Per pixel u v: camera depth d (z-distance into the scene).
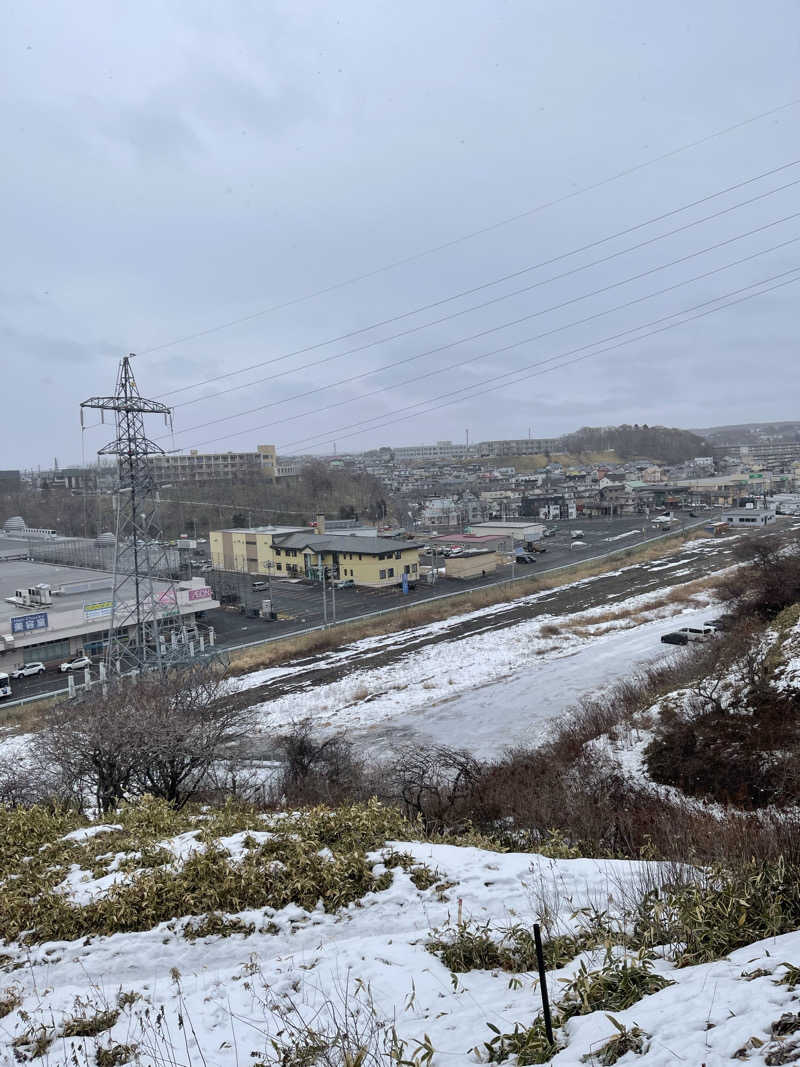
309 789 15.67
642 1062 3.11
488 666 30.33
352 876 6.74
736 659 20.97
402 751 21.00
